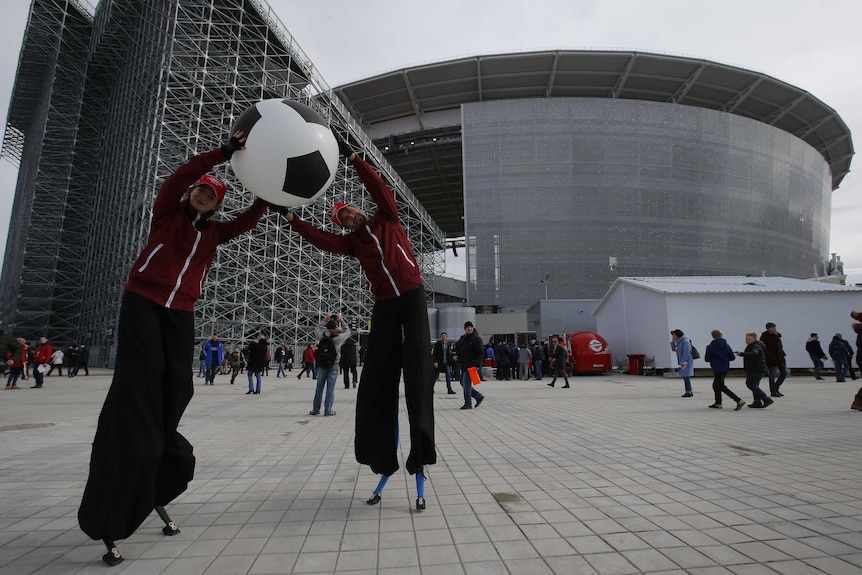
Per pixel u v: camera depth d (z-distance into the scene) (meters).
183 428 7.38
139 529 2.96
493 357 23.97
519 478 4.10
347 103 48.78
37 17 37.97
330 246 3.39
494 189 44.12
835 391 12.28
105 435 2.45
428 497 3.57
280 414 9.12
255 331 28.47
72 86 40.84
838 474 4.06
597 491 3.66
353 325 35.12
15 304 36.56
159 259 2.67
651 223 44.19
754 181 48.28
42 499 3.70
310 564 2.42
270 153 2.78
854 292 18.94
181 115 27.70
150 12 31.28
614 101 44.97
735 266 46.31
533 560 2.43
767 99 50.56
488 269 43.31
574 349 21.31
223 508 3.38
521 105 44.72
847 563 2.34
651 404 10.03
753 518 3.00
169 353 2.69
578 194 43.84
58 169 40.12
